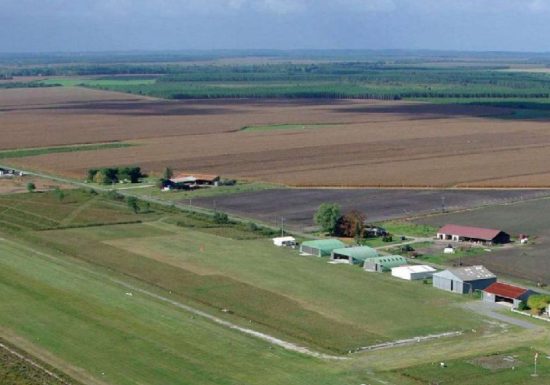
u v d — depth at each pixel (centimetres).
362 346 10631
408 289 13200
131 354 10162
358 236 16750
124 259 14900
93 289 12850
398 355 10306
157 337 10769
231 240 16475
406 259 14988
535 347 10588
